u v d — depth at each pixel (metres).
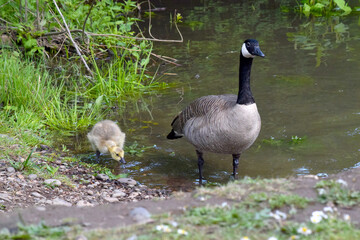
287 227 5.60
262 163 10.17
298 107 12.75
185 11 24.08
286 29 20.16
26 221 6.14
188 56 17.48
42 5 16.88
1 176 8.97
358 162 9.87
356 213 6.07
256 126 9.23
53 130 12.24
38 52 17.45
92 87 14.51
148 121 12.71
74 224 5.99
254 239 5.32
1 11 16.98
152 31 20.75
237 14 23.12
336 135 11.12
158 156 10.88
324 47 17.55
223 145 9.36
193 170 10.23
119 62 15.52
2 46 15.76
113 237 5.37
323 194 6.47
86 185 9.37
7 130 11.20
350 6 23.66
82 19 17.45
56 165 10.16
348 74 14.87
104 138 10.45
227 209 6.16
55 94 13.83
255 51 9.27
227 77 15.25
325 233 5.44
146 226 5.79
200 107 9.77
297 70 15.45
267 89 14.05
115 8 17.83
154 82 15.25
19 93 12.71
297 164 9.98
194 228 5.65
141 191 9.21
